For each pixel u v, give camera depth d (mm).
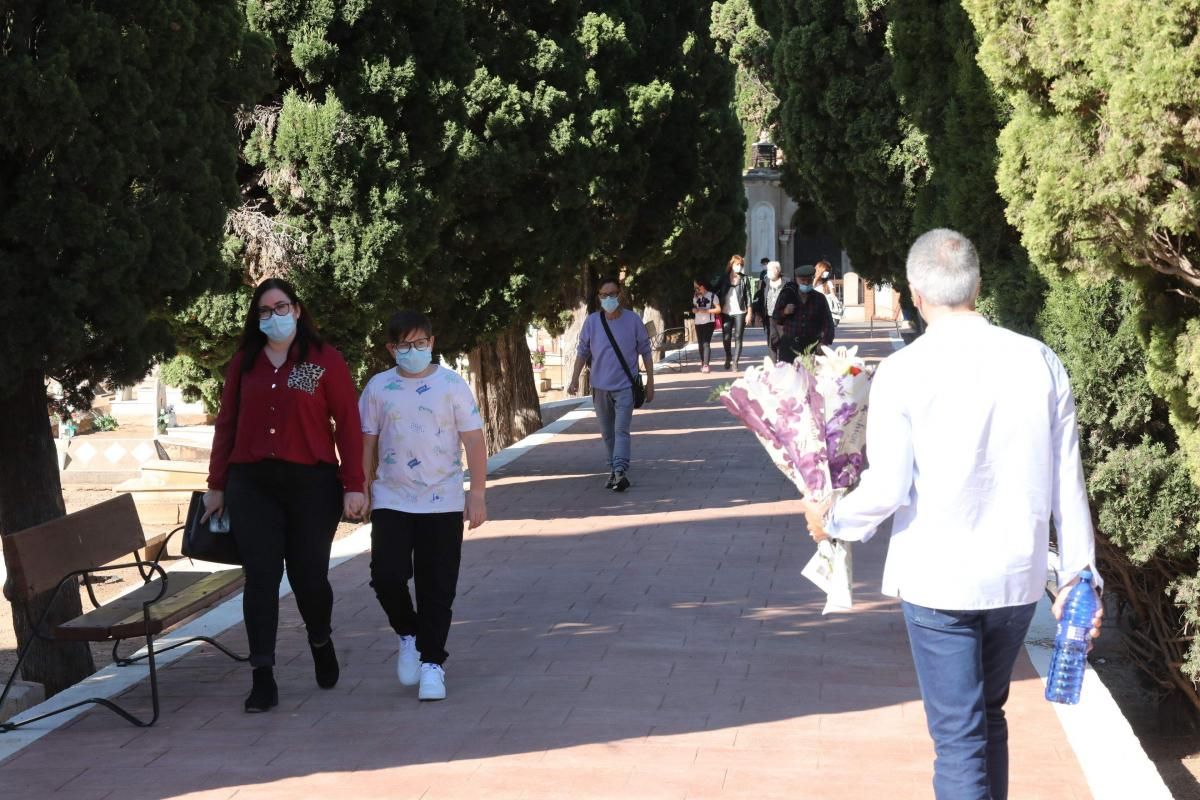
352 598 8969
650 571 9578
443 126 12508
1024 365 4074
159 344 8211
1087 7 6438
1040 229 6816
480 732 6023
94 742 6012
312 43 11719
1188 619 8062
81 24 7367
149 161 7957
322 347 6496
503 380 20016
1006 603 4047
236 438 6461
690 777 5395
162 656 7566
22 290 7461
